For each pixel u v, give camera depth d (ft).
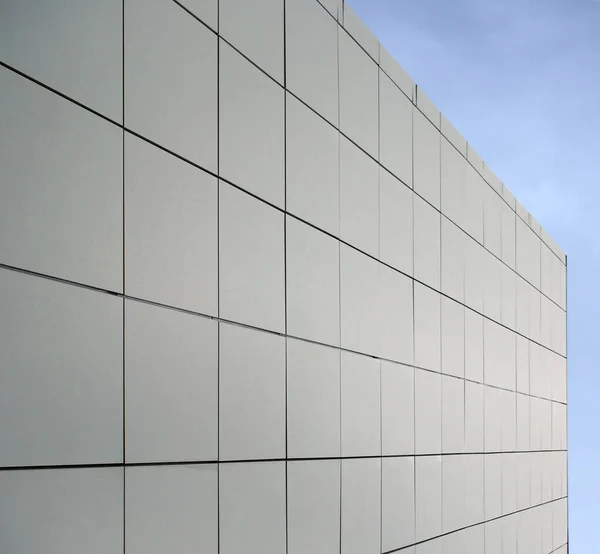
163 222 15.49
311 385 21.20
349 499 23.11
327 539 21.59
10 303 11.94
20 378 12.01
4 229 11.94
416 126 30.83
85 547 13.03
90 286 13.50
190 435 15.89
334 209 23.25
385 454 25.98
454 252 34.63
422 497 29.12
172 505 15.23
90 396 13.33
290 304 20.33
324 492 21.57
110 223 14.06
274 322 19.48
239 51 18.70
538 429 49.93
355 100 25.29
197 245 16.52
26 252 12.28
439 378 31.81
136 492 14.26
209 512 16.39
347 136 24.49
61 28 13.28
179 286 15.83
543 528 49.80
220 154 17.62
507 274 43.93
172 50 16.19
